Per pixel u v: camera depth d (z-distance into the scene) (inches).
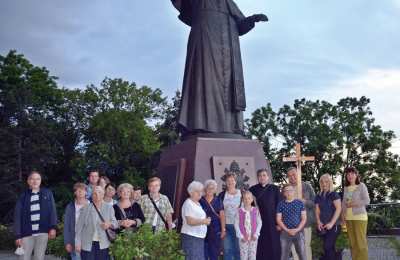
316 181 1630.2
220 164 458.3
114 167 1606.8
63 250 440.1
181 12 562.6
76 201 365.4
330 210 391.5
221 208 362.0
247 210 359.9
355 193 401.7
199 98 509.4
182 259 333.4
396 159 1641.2
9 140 1285.7
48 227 387.5
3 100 1338.6
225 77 518.9
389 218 882.8
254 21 530.0
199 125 502.3
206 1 530.3
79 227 343.0
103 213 343.0
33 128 1336.1
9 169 1256.8
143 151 1605.6
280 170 1695.4
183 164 465.1
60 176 1644.9
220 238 362.0
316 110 1726.1
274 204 378.9
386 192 1601.9
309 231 414.3
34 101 1434.5
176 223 444.5
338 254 424.2
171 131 1734.7
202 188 345.1
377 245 727.7
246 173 465.7
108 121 1592.0
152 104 1787.6
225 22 530.3
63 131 1631.4
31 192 386.9
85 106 1711.4
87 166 1560.0
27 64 1628.9
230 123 518.0
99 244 339.3
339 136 1625.2
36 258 382.3
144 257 338.0
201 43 519.5
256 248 361.4
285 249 377.7
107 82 1738.4
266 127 1763.0
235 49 530.9
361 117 1669.5
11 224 1238.3
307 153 1642.5
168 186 473.4
